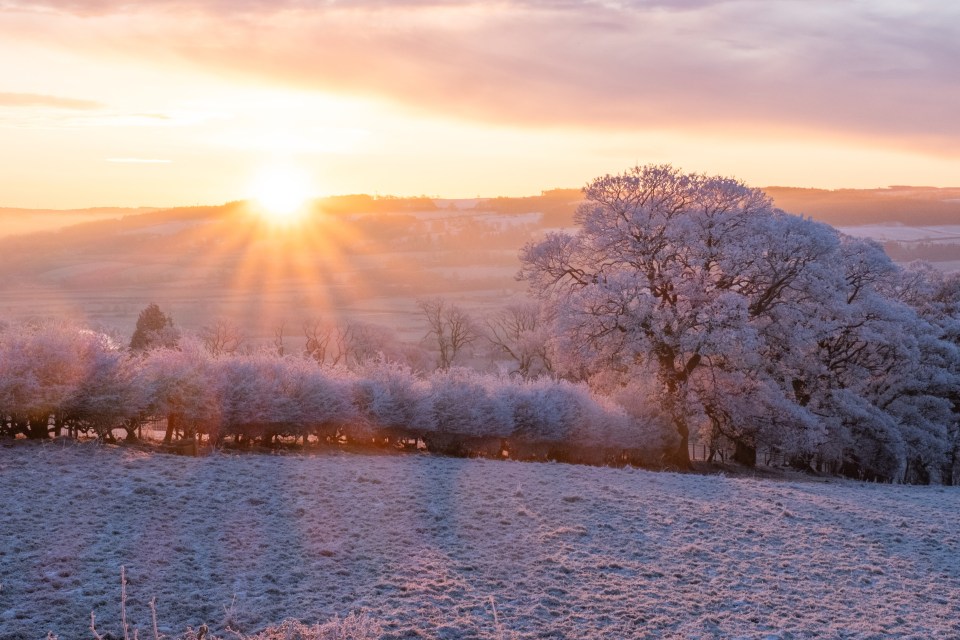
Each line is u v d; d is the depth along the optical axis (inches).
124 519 488.4
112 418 719.7
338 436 906.1
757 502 727.7
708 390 1245.1
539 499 647.1
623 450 1163.9
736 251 1182.3
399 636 371.6
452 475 721.0
